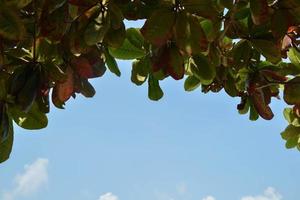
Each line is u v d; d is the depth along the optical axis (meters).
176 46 3.82
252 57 4.54
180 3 3.53
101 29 3.55
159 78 4.41
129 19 3.79
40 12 3.76
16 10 3.48
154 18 3.52
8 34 3.47
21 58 3.94
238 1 3.87
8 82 3.75
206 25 3.99
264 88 4.68
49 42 3.95
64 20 3.59
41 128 4.04
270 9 3.79
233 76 4.71
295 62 4.72
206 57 4.18
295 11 3.76
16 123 4.00
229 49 4.59
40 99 3.84
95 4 3.59
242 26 4.16
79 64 3.99
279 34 3.79
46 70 3.81
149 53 4.26
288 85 4.55
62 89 4.00
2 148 3.90
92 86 4.07
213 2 3.85
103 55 4.22
